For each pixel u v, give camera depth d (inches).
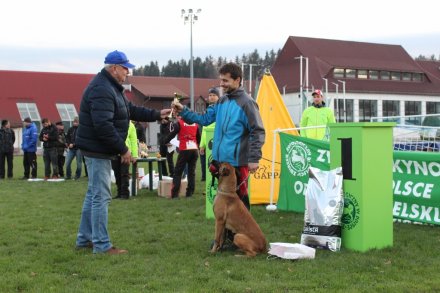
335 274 197.9
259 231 229.1
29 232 286.0
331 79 2331.4
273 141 383.2
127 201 417.4
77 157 653.3
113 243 257.8
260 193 390.3
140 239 266.8
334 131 245.6
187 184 451.2
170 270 205.3
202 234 277.4
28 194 478.3
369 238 237.0
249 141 229.1
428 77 2522.1
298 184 349.7
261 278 193.5
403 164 310.5
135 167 463.2
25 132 674.8
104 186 235.1
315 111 412.5
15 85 2187.5
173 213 352.5
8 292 180.2
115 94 229.8
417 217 304.5
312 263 214.4
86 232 245.9
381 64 2448.3
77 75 2322.8
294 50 2426.2
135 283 189.8
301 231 285.6
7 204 407.2
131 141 454.0
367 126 234.1
